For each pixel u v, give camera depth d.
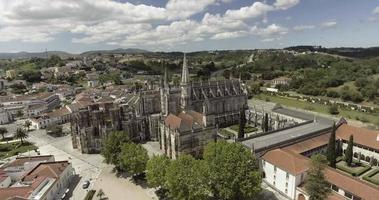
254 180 88.62
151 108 173.38
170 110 171.12
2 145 164.38
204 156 107.94
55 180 106.19
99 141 149.12
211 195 101.31
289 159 101.88
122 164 116.00
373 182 108.44
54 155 147.00
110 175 122.38
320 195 84.75
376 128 184.38
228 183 88.12
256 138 128.25
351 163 125.25
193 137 128.88
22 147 160.75
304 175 97.81
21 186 99.75
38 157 130.25
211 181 92.56
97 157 143.62
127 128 157.75
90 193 105.81
